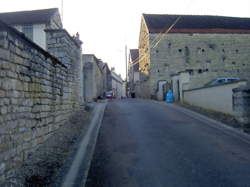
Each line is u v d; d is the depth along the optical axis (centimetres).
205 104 1144
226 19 2802
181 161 446
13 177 338
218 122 838
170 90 1731
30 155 425
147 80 2466
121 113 1073
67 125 713
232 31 2478
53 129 584
